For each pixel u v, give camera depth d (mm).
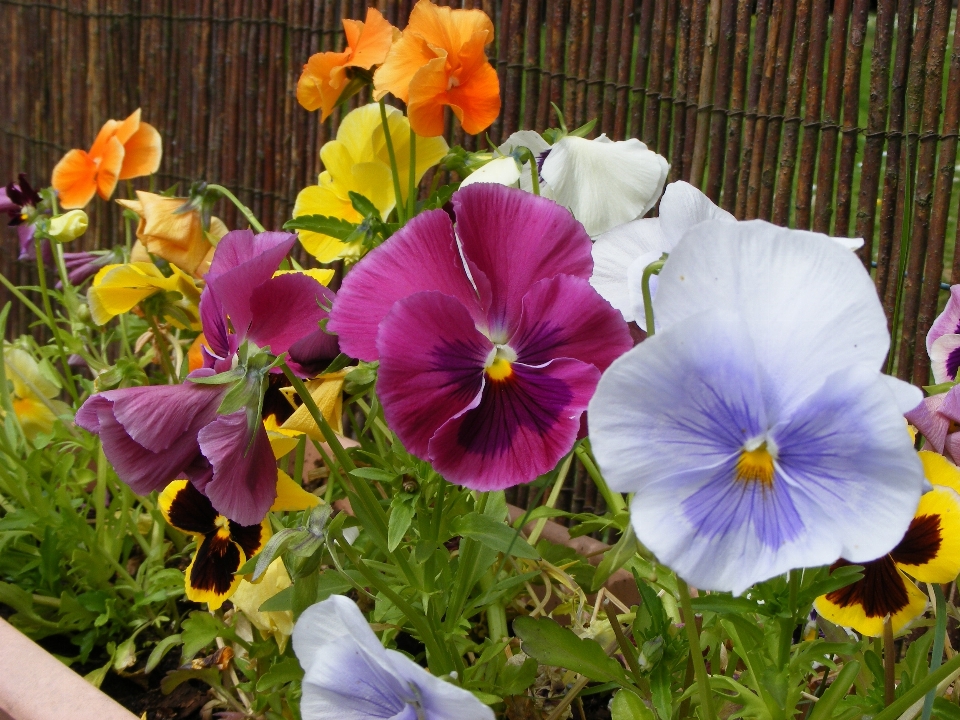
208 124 971
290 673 418
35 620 510
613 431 277
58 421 560
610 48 724
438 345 321
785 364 281
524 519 326
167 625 538
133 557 599
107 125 624
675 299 283
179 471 369
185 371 415
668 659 361
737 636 368
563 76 750
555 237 331
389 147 496
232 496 359
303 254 833
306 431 389
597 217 468
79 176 628
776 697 333
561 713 439
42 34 1135
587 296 322
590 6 725
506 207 331
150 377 630
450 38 462
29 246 677
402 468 389
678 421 279
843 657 411
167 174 1020
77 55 1099
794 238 278
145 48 1017
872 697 362
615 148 473
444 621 420
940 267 612
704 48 684
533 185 468
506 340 331
